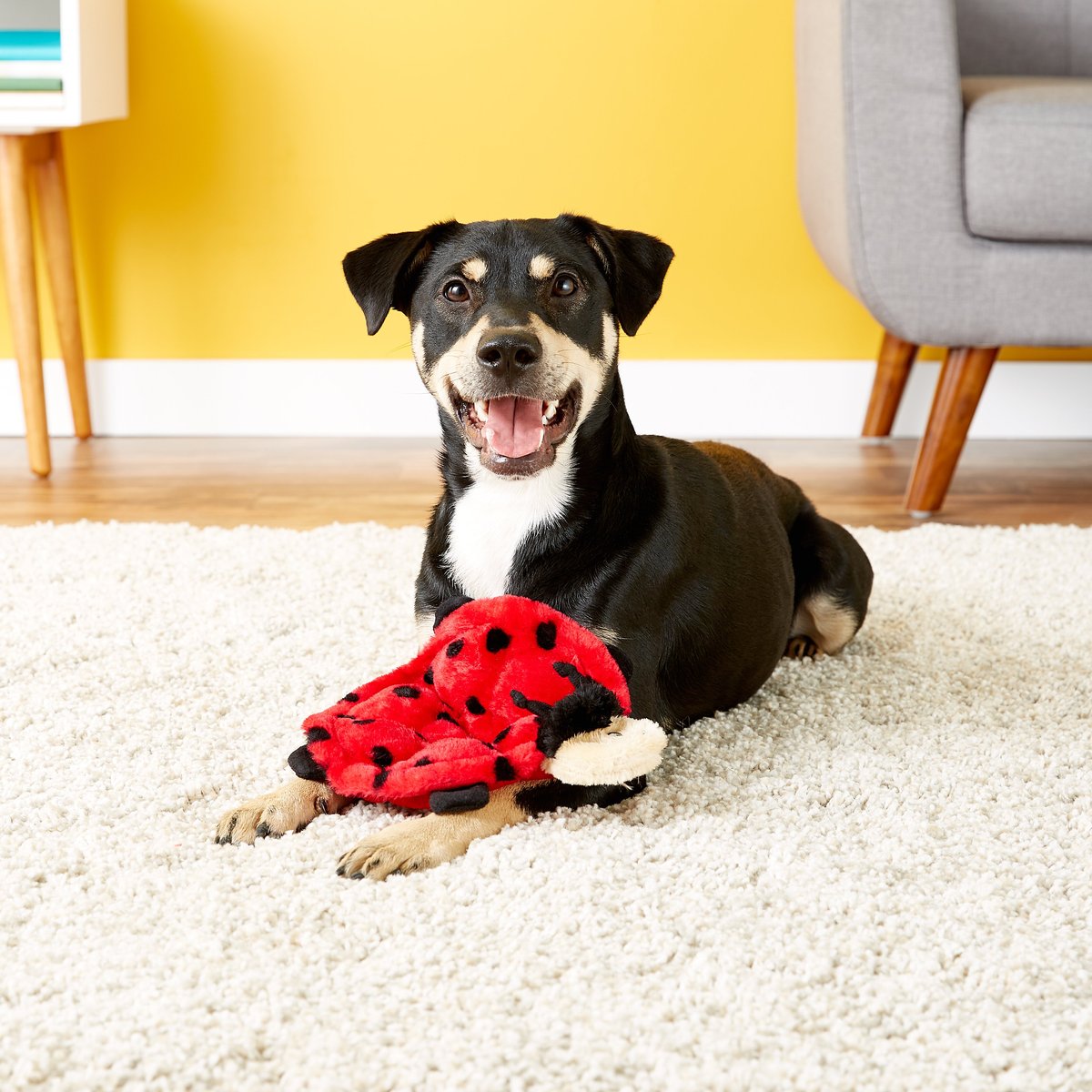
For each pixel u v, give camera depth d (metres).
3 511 3.50
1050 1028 1.31
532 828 1.72
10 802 1.80
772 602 2.21
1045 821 1.78
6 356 4.27
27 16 4.01
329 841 1.69
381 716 1.81
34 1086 1.21
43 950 1.42
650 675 1.98
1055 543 3.17
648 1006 1.34
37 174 3.96
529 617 1.83
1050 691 2.29
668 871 1.61
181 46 4.08
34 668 2.32
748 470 2.38
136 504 3.57
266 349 4.33
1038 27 4.02
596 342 2.01
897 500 3.66
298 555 3.03
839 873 1.62
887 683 2.33
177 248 4.25
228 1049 1.26
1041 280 3.24
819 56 3.47
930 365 4.35
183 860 1.66
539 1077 1.23
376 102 4.14
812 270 4.30
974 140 3.14
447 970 1.40
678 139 4.20
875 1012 1.34
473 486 2.04
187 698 2.20
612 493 1.98
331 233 4.25
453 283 2.04
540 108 4.16
